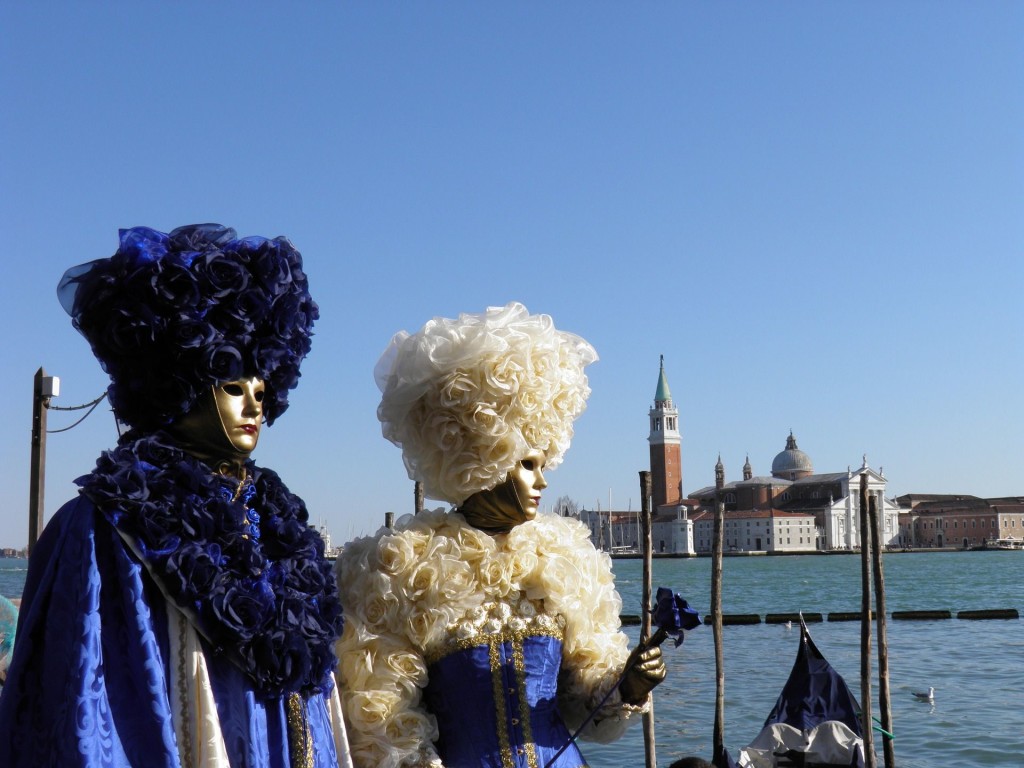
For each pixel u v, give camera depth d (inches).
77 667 78.8
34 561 87.3
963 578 3417.8
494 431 126.3
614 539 6604.3
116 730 79.3
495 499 131.3
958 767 583.2
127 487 85.7
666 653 1149.7
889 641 1299.2
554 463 135.8
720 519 538.3
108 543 84.9
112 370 95.0
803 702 419.2
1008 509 6569.9
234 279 95.0
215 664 87.5
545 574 128.4
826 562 5172.2
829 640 1304.1
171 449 92.2
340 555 132.0
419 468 133.9
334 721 102.3
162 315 92.2
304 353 104.2
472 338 128.6
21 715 80.4
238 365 94.8
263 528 99.7
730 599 2436.0
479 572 126.6
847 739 398.3
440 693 124.2
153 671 81.2
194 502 89.4
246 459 100.7
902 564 4773.6
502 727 123.0
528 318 135.5
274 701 90.7
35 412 586.9
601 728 133.2
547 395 129.7
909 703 789.2
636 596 2361.0
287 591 95.0
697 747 621.3
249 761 86.3
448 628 123.6
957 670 1003.3
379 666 121.0
